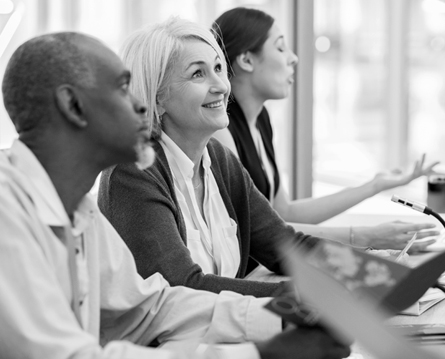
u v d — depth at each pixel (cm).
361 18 526
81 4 450
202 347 115
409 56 509
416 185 493
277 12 412
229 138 215
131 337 121
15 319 83
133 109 98
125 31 473
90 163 97
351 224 235
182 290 126
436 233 196
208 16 489
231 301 123
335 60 538
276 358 96
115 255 116
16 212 88
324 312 87
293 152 351
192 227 157
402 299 98
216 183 167
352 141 550
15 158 94
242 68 223
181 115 155
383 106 530
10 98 94
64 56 93
